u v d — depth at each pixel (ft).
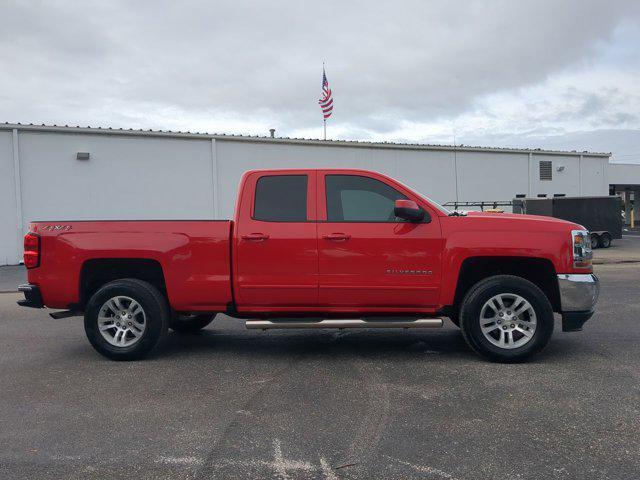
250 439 12.43
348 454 11.60
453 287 18.31
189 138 68.13
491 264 19.19
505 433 12.59
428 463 11.16
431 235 18.31
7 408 14.65
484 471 10.79
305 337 23.16
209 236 18.93
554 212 71.05
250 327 18.69
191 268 18.99
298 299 18.79
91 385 16.58
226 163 70.54
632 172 129.29
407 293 18.44
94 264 19.65
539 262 18.57
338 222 18.69
